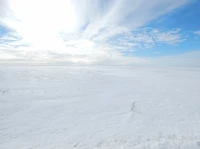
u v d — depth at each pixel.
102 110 7.24
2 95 9.69
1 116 6.25
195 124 5.39
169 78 24.23
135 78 23.94
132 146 3.86
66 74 26.17
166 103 8.59
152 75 30.20
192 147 3.72
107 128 5.11
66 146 3.92
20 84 13.95
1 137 4.44
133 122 5.66
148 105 8.13
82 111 7.07
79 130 4.95
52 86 13.66
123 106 7.95
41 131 4.87
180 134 4.54
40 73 27.03
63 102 8.62
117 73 34.31
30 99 9.07
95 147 3.85
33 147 3.87
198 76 27.75
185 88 14.12
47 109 7.31
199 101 9.07
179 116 6.32
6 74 23.12
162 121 5.75
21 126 5.29
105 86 14.75
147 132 4.73
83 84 15.62
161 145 3.86
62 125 5.38
